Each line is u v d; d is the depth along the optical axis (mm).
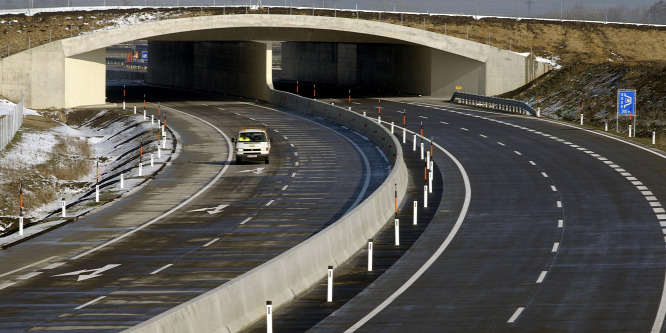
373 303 49844
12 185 109688
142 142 144125
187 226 79250
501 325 44406
